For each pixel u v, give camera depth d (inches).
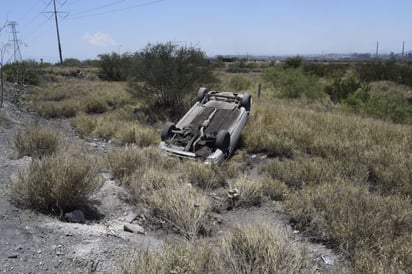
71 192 184.2
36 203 180.5
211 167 278.7
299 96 891.4
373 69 1376.7
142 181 231.0
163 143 330.6
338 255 166.6
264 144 358.9
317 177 256.8
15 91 663.8
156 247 155.6
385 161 288.0
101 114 611.2
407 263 145.2
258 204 232.7
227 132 322.0
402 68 1339.8
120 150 296.4
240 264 137.6
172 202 199.2
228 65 2600.9
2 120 399.9
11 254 133.7
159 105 592.1
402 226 182.7
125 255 142.6
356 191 217.0
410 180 242.2
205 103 410.6
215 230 191.8
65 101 663.8
